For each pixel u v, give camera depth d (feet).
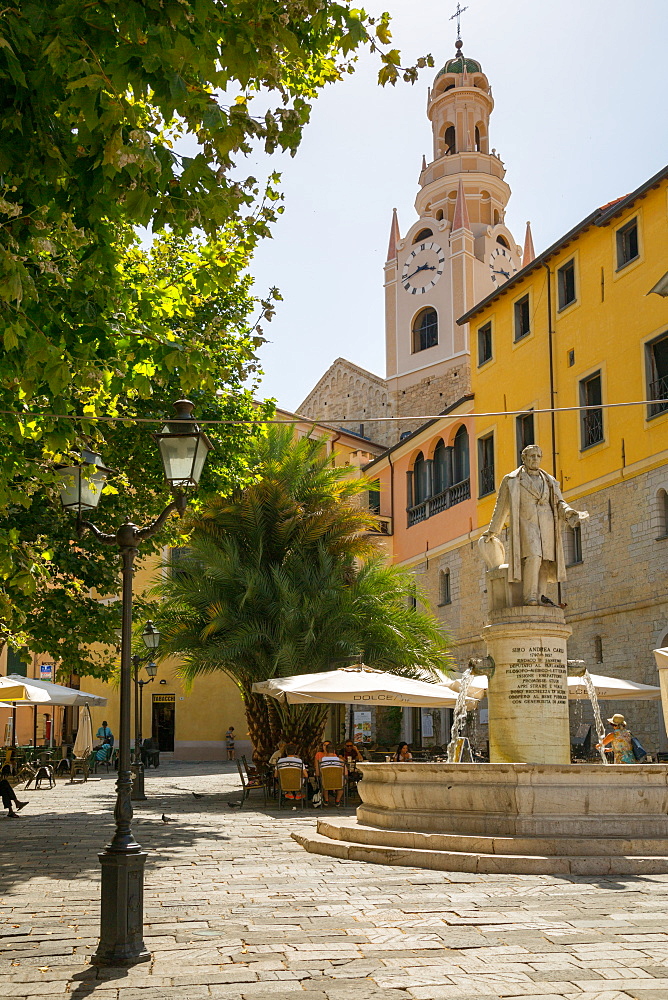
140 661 87.97
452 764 39.22
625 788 37.24
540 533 46.19
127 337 28.37
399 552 138.10
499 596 46.70
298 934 25.35
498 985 20.16
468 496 119.24
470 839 36.45
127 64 18.25
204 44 19.10
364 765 45.01
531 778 37.32
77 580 58.03
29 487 34.99
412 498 136.46
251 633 82.17
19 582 31.37
